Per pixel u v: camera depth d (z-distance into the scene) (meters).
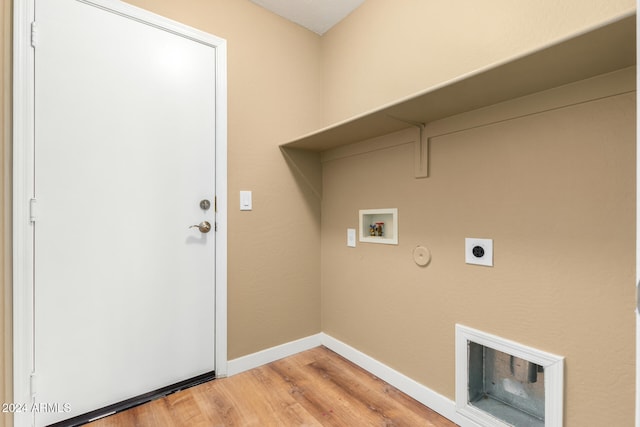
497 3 1.20
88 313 1.31
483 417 1.22
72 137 1.27
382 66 1.70
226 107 1.68
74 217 1.28
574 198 1.00
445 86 1.02
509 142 1.16
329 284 2.06
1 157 1.10
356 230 1.84
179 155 1.55
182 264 1.57
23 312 1.15
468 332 1.28
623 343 0.92
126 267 1.41
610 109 0.93
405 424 1.30
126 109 1.40
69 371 1.27
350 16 1.91
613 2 0.93
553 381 1.04
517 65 0.88
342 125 1.47
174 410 1.38
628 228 0.90
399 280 1.58
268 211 1.86
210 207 1.66
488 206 1.22
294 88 1.99
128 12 1.39
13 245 1.14
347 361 1.87
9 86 1.13
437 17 1.42
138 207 1.44
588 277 0.98
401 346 1.57
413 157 1.50
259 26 1.83
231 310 1.71
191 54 1.59
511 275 1.16
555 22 1.05
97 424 1.28
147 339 1.47
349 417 1.34
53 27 1.22
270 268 1.87
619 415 0.92
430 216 1.43
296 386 1.59
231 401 1.45
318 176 2.10
